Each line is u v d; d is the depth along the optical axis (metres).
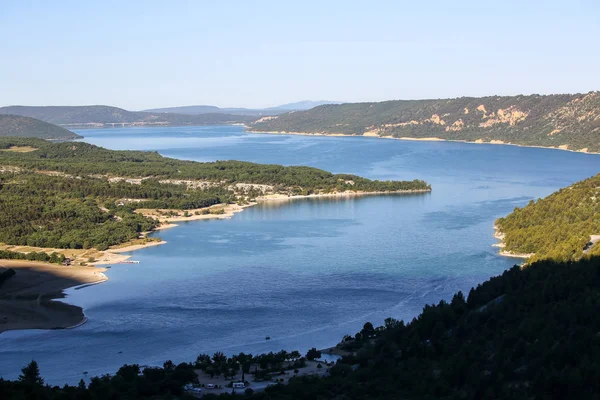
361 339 191.50
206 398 141.25
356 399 133.62
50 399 137.38
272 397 139.75
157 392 152.00
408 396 132.38
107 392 143.38
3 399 133.88
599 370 122.38
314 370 166.25
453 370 136.62
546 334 141.38
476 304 184.75
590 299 155.62
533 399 121.50
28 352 193.75
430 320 174.38
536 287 178.25
